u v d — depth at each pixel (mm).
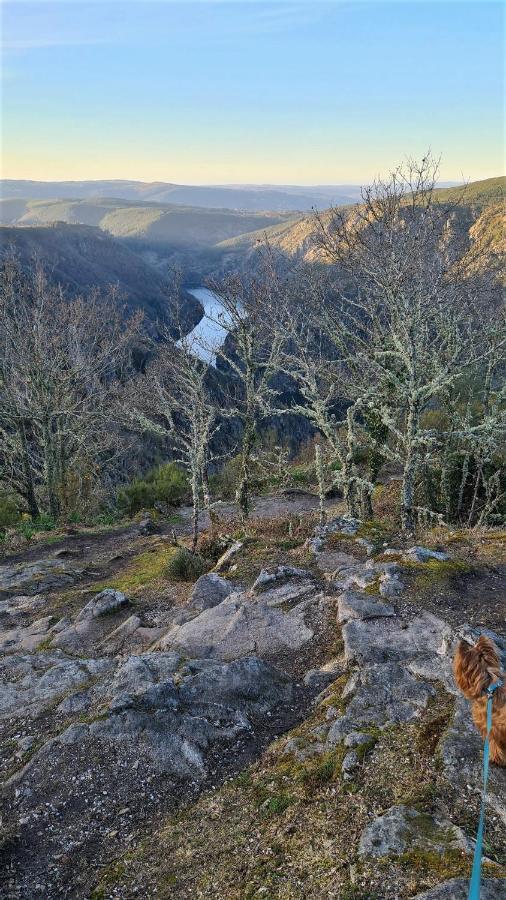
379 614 8422
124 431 37531
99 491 28000
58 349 26234
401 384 14414
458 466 19344
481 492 19234
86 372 27047
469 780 4965
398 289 13711
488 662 4848
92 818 5980
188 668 7945
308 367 15914
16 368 26297
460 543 11414
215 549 15383
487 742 4270
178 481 28531
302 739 6277
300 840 4883
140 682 7840
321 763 5699
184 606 10750
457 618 8109
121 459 35938
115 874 5230
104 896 5023
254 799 5664
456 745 5355
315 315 16531
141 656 8461
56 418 28078
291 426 42750
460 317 16000
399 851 4340
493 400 17672
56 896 5160
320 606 9352
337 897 4125
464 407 21719
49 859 5555
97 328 29953
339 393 17141
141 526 22094
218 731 6918
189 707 7258
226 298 16578
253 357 17172
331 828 4863
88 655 9766
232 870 4859
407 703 6281
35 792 6387
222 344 19016
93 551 18766
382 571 9656
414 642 7609
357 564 10711
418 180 13867
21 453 25734
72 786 6395
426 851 4277
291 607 9539
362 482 15109
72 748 6898
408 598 8781
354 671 7203
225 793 5965
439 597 8727
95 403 29281
